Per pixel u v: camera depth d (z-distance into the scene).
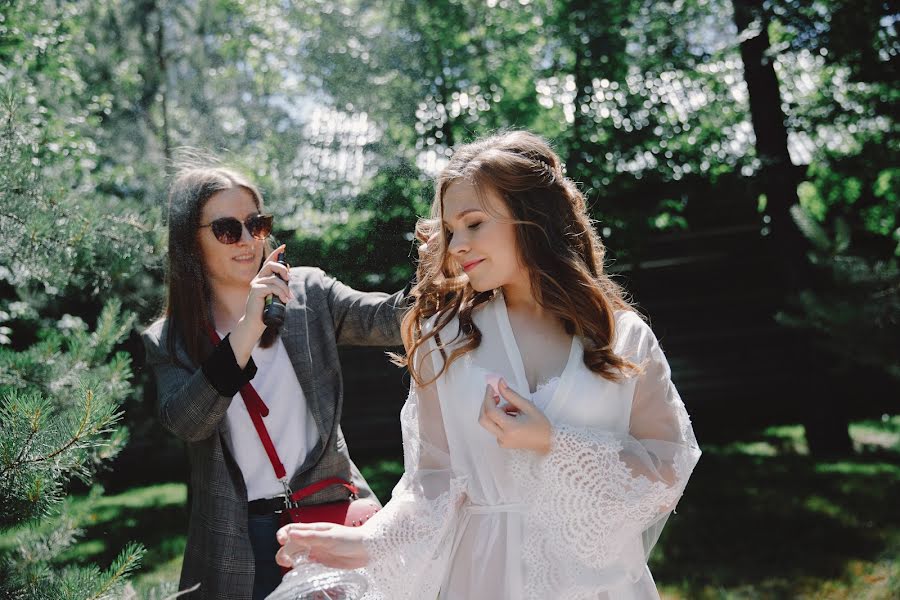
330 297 2.43
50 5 5.36
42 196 2.76
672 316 11.01
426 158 3.67
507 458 1.85
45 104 4.53
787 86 9.22
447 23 7.79
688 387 10.95
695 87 9.36
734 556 4.89
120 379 2.72
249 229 2.36
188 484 4.03
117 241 2.88
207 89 4.80
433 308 2.03
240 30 5.68
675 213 9.83
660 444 1.89
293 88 4.84
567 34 8.93
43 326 4.74
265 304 2.14
